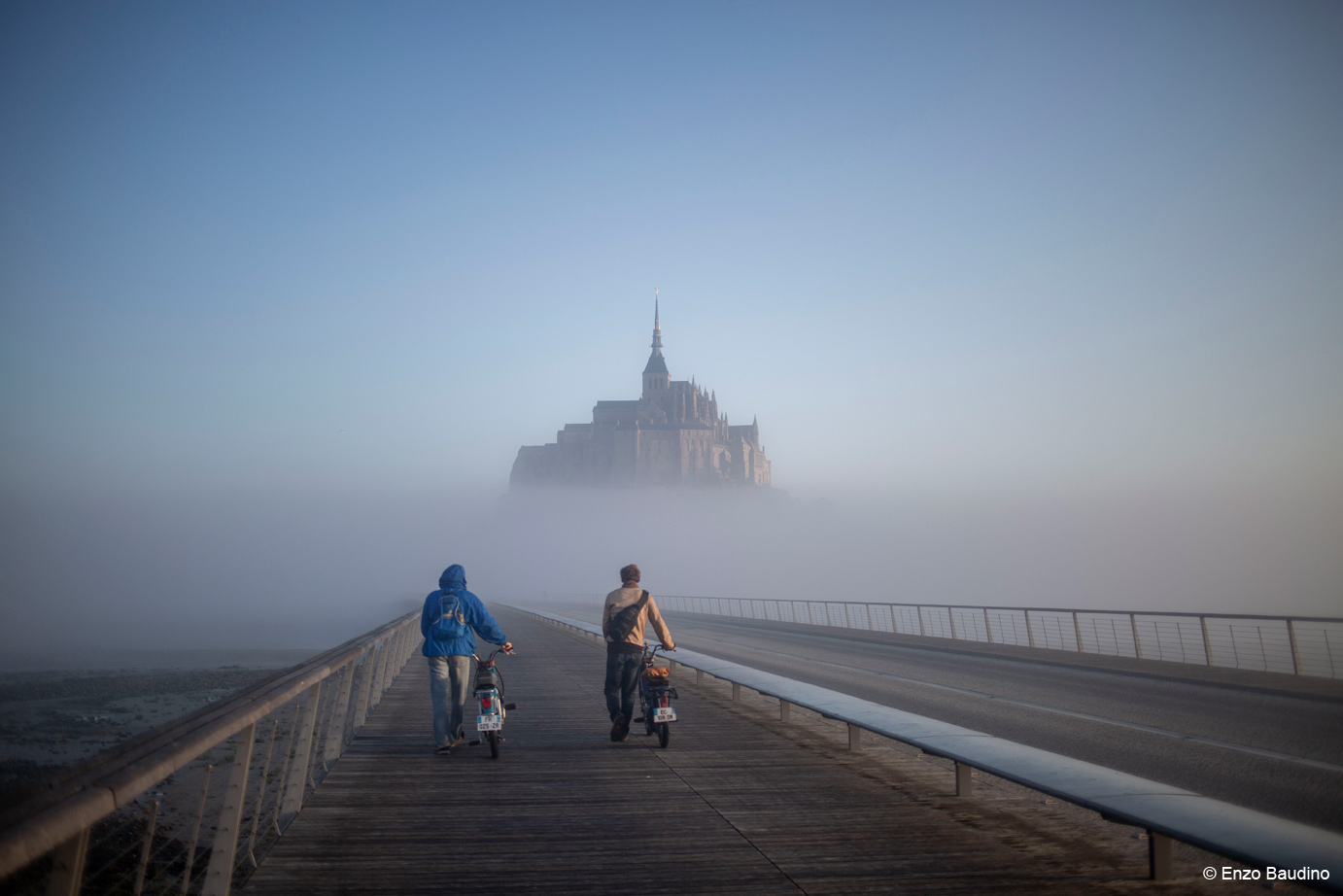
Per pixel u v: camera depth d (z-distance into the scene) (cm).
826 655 2538
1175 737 1101
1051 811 675
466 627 932
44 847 231
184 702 4069
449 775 809
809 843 589
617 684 977
